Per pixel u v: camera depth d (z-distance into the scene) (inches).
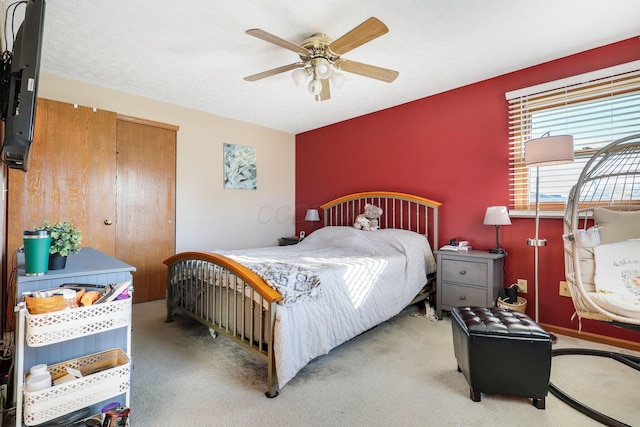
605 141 100.1
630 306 61.7
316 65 88.0
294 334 73.7
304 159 201.5
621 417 62.8
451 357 89.4
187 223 157.6
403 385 74.9
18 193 105.3
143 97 142.6
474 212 128.7
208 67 113.8
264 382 76.2
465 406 66.8
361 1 77.7
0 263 68.8
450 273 119.5
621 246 74.2
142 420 61.6
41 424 49.3
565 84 105.2
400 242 126.0
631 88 95.1
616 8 80.3
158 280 147.6
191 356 90.0
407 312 129.7
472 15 83.3
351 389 73.2
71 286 54.6
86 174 119.1
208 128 165.2
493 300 110.1
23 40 47.5
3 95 51.9
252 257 115.0
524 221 116.2
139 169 141.6
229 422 61.5
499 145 122.3
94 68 114.9
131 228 139.5
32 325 45.9
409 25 87.7
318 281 81.1
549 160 91.5
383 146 160.1
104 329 52.2
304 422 61.7
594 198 100.7
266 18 84.4
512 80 118.4
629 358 84.0
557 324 107.7
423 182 144.7
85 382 50.8
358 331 92.2
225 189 172.4
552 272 109.1
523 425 60.6
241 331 85.1
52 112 112.3
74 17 83.9
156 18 84.5
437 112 139.6
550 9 80.8
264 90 135.5
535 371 65.2
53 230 57.9
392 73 92.8
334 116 172.1
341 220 177.3
